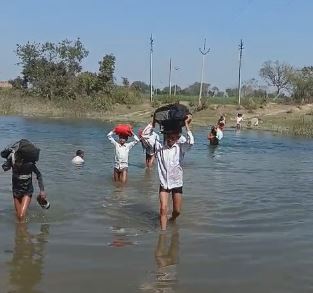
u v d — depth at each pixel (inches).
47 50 2807.6
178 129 390.9
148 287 267.1
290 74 3447.3
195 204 476.7
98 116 2292.1
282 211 458.9
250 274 289.9
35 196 485.1
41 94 2736.2
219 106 2466.8
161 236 365.4
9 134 1262.3
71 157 816.9
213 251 331.3
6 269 287.1
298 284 275.9
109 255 317.4
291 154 1024.2
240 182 622.8
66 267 293.6
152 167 719.1
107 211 438.6
